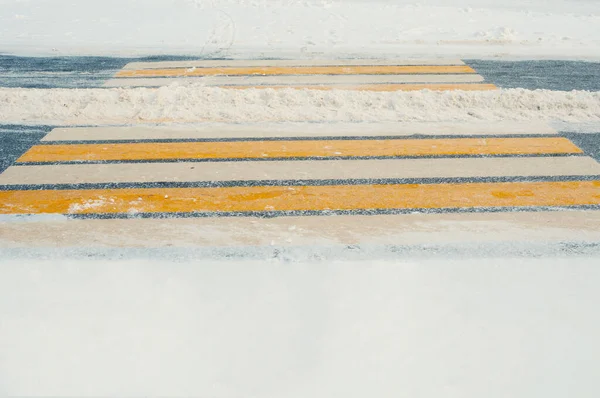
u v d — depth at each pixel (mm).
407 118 5688
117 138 5277
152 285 3238
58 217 3969
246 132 5391
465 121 5641
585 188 4398
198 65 7348
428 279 3299
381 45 8219
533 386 2621
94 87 6559
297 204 4137
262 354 2768
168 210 4055
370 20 9531
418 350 2797
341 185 4410
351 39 8484
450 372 2682
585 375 2682
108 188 4371
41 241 3680
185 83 6695
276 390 2582
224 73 7039
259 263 3436
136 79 6840
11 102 5945
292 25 9211
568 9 10547
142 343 2830
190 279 3289
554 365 2732
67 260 3465
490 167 4719
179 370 2684
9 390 2594
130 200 4191
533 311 3062
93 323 2955
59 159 4855
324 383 2617
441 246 3629
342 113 5785
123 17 9797
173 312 3027
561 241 3697
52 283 3258
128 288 3213
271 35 8680
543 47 8203
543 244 3664
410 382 2627
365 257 3502
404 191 4328
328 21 9453
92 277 3307
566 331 2934
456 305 3096
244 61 7504
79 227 3844
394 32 8859
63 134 5359
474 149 5055
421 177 4547
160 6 10453
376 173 4609
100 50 8023
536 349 2818
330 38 8523
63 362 2729
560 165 4762
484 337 2881
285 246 3621
